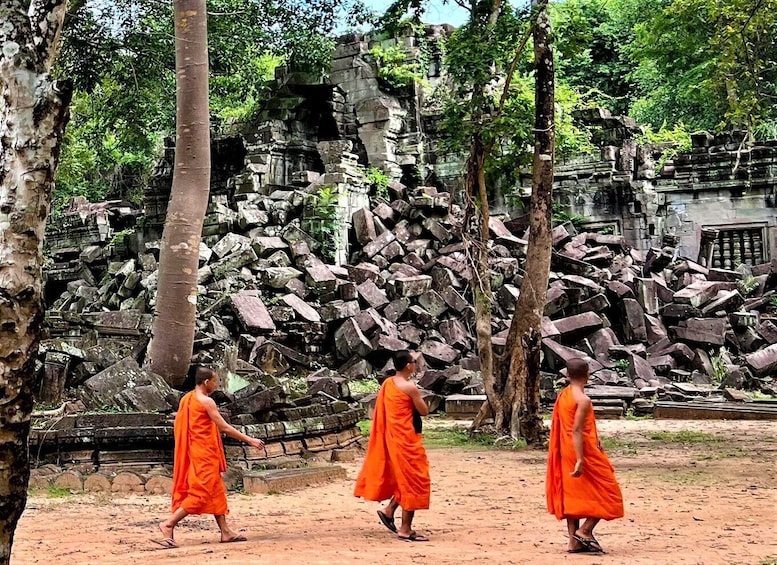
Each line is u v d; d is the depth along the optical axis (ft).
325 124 111.45
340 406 48.24
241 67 99.14
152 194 110.93
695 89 117.29
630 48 141.79
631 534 26.43
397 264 89.86
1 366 14.94
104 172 153.38
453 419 67.56
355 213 94.38
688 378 76.74
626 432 57.11
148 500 34.60
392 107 110.22
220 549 24.49
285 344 79.00
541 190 54.24
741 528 27.35
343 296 84.02
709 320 80.43
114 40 86.43
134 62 89.51
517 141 57.57
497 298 84.84
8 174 15.30
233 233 90.22
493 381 55.42
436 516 30.32
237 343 75.36
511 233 98.43
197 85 50.44
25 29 15.66
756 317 84.02
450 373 73.41
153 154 141.18
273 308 79.71
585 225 107.86
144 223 110.63
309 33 94.22
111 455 38.14
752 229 102.89
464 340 80.12
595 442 23.29
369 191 99.40
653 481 37.47
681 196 106.22
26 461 15.35
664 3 130.72
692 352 79.20
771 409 64.08
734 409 64.69
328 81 112.98
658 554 23.30
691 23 106.63
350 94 111.65
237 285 83.87
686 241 105.50
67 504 33.42
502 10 57.98
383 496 26.03
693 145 106.32
